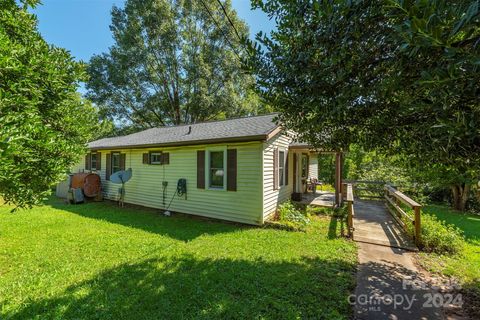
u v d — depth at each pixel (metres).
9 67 2.53
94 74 19.05
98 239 5.10
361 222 6.49
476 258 4.15
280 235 5.40
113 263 3.86
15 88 2.66
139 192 9.37
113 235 5.39
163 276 3.39
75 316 2.55
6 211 7.78
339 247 4.58
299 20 2.08
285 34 2.27
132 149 9.59
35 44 3.40
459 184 9.23
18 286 3.14
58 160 3.40
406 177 10.86
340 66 1.97
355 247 4.62
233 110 19.53
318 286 3.11
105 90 19.33
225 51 19.38
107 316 2.55
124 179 8.99
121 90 19.47
